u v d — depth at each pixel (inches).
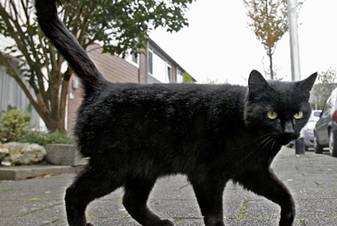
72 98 88.8
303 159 87.0
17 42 76.6
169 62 259.3
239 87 24.6
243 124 23.2
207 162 23.5
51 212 34.3
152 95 24.5
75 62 26.0
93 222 30.0
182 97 24.3
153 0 76.2
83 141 24.8
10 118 73.7
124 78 161.6
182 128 23.9
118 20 76.2
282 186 25.0
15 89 95.3
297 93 24.0
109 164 24.3
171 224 28.4
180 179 57.1
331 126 93.3
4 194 46.1
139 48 81.5
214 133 23.3
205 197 23.7
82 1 71.2
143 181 27.5
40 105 80.0
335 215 29.9
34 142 74.0
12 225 29.4
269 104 23.2
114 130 24.3
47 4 26.5
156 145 24.2
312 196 38.7
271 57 133.8
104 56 139.8
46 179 61.9
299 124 24.0
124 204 28.4
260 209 33.3
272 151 24.0
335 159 86.3
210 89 24.5
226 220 29.3
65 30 26.6
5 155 67.9
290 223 25.4
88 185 24.5
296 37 104.3
